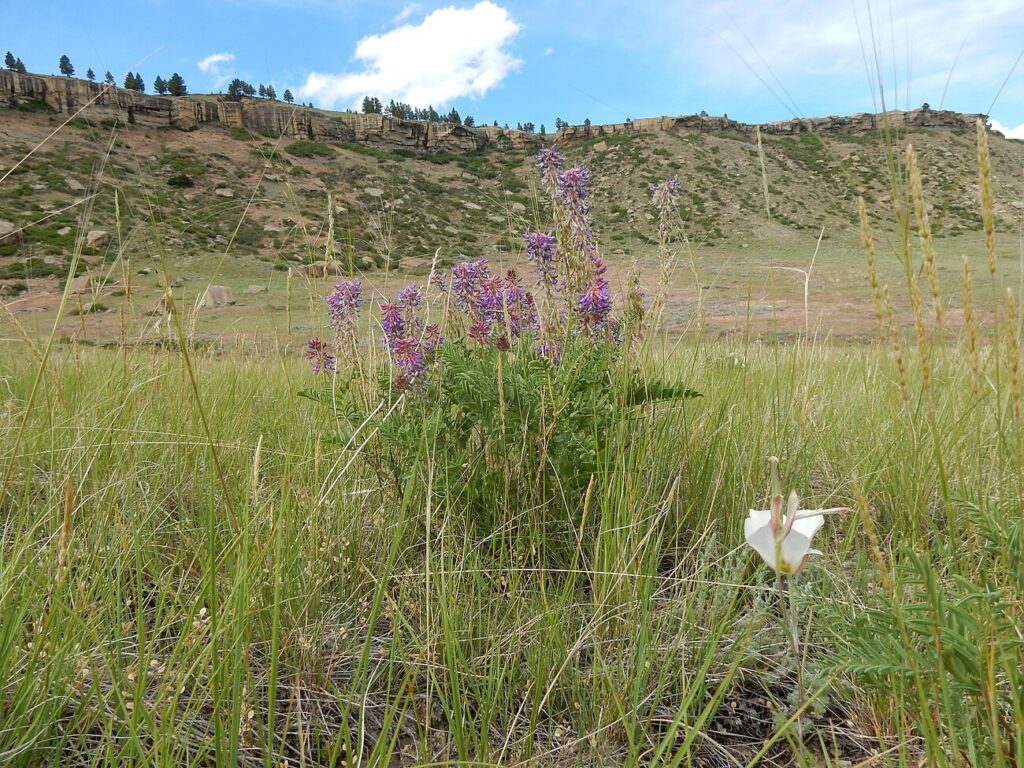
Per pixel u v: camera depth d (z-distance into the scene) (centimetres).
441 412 234
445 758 144
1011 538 138
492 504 236
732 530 222
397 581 204
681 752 123
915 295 114
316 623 177
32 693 139
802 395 312
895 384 254
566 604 190
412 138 7675
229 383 406
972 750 109
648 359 271
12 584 156
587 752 148
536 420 231
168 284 162
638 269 251
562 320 257
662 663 171
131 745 121
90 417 281
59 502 213
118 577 170
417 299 249
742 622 177
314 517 200
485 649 176
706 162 4791
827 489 266
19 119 5859
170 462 273
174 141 5828
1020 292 149
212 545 142
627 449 246
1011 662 112
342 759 147
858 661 130
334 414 251
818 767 142
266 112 6575
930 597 113
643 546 202
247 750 147
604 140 5466
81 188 3431
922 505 217
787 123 7831
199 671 145
